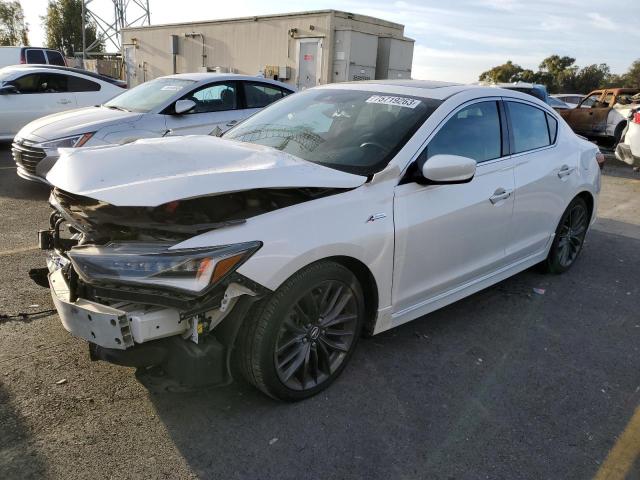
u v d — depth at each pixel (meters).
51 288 2.67
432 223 3.25
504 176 3.85
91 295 2.45
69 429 2.58
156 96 7.33
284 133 3.58
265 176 2.57
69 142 6.39
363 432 2.69
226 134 3.90
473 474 2.45
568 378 3.30
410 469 2.46
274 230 2.53
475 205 3.55
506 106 4.04
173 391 2.58
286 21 16.75
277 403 2.87
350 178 2.89
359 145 3.26
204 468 2.39
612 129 15.56
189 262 2.29
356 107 3.63
